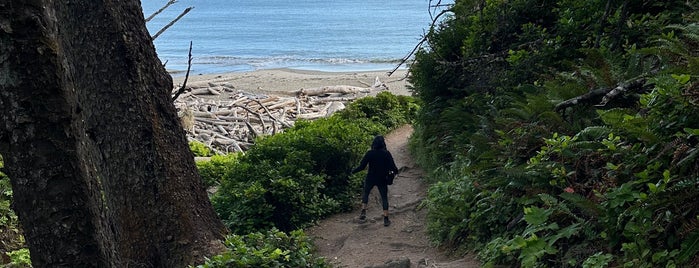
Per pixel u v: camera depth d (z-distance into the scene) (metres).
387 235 10.56
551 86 8.04
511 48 11.05
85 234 3.24
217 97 35.97
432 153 13.66
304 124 18.06
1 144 3.06
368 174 11.53
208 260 7.19
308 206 12.01
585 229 6.03
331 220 12.12
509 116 9.81
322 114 30.16
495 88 11.21
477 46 12.33
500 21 11.66
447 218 9.07
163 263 7.90
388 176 11.41
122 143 7.79
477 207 8.41
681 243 5.14
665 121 5.97
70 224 3.18
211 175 16.20
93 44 7.62
